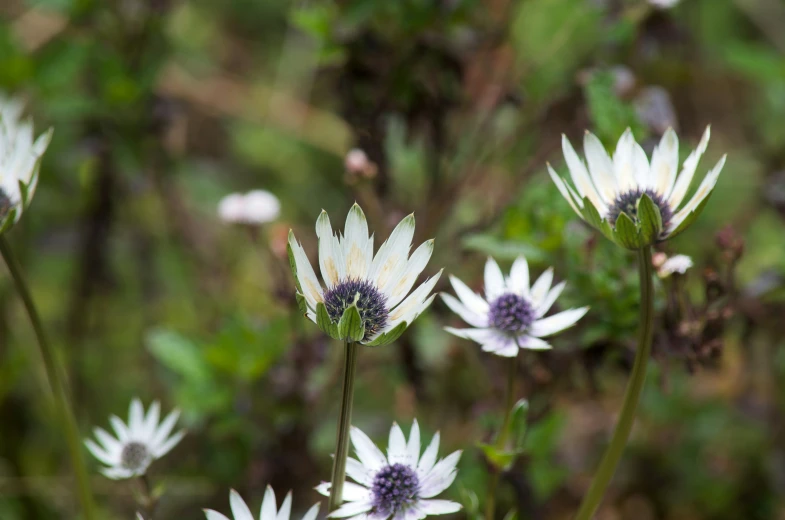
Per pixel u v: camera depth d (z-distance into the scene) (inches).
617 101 22.5
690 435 26.8
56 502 26.1
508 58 27.2
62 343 29.7
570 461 25.8
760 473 26.4
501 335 19.7
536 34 28.5
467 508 19.8
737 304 23.3
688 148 23.8
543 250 22.2
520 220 22.6
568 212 22.4
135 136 27.6
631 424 19.1
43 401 28.8
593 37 27.3
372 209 23.7
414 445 18.8
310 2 25.3
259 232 24.8
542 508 23.2
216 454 24.9
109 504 26.2
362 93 24.6
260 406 24.0
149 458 20.2
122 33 27.7
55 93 27.3
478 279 24.0
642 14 24.4
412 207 25.1
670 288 21.3
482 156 28.0
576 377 23.1
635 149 19.0
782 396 27.0
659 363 21.5
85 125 27.7
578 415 27.6
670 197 18.8
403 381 25.0
